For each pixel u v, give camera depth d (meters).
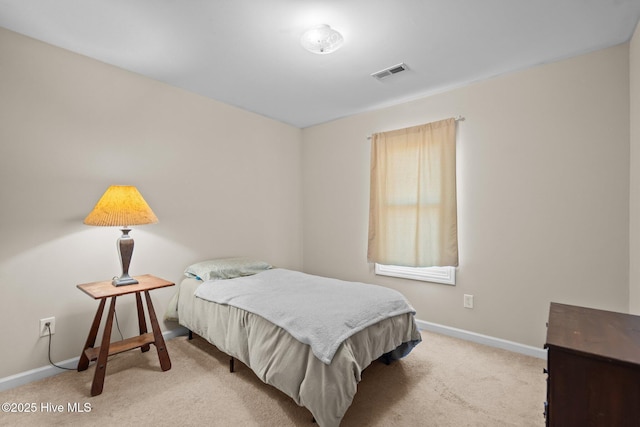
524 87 2.47
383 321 1.95
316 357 1.53
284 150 3.90
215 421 1.63
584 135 2.24
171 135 2.78
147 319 2.60
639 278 1.88
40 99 2.06
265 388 1.95
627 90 2.08
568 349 1.04
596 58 2.19
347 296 2.12
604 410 1.00
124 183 2.47
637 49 1.89
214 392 1.90
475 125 2.71
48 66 2.09
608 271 2.15
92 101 2.30
